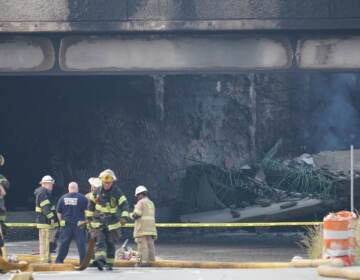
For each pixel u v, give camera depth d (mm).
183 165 94625
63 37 59000
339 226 28766
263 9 56625
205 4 56625
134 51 58625
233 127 97250
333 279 25156
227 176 81688
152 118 95375
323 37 58375
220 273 28234
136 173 93562
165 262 37031
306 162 90500
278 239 68562
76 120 94312
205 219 77375
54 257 42375
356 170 86125
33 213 76188
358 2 56469
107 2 57031
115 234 33406
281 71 58531
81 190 92312
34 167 93812
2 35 58938
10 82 93062
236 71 58531
